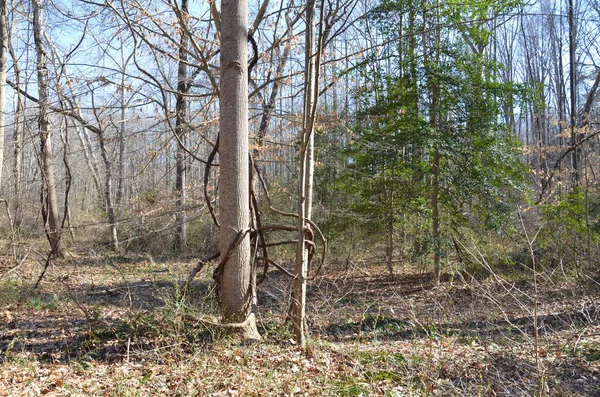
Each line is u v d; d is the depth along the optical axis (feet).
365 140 42.70
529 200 45.39
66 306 29.45
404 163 46.09
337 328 26.94
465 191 44.60
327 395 16.07
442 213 47.98
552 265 40.52
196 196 41.73
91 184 70.33
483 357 19.07
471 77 44.32
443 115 44.91
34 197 52.08
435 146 43.34
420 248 50.21
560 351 18.74
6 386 16.39
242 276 20.92
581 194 42.42
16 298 31.14
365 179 48.21
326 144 45.27
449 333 23.94
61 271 41.75
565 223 40.88
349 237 52.42
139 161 40.78
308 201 22.59
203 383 16.46
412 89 45.44
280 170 56.13
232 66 20.59
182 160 40.68
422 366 17.47
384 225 49.80
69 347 21.02
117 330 21.81
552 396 15.53
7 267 39.75
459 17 43.45
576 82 69.92
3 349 21.03
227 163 20.85
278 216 54.95
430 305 30.94
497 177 44.88
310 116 20.98
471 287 26.30
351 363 19.25
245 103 21.04
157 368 17.92
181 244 58.80
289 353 19.67
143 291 35.24
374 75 45.91
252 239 23.26
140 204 40.60
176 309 20.49
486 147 44.21
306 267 23.35
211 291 21.75
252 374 17.28
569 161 63.98
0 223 49.55
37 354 20.35
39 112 33.65
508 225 43.86
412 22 44.47
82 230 57.57
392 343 22.84
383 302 31.89
